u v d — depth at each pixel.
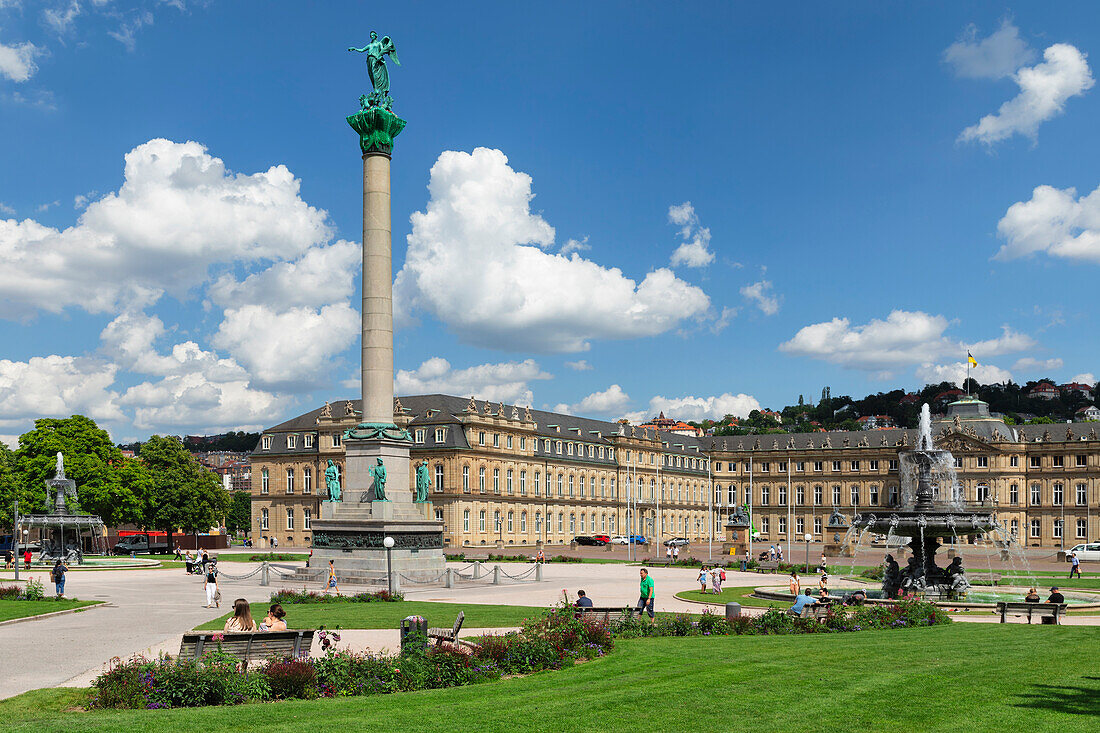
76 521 95.38
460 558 112.25
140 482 126.00
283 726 19.53
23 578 76.75
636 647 30.92
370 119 72.31
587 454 188.00
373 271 72.00
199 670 23.20
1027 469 187.25
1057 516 183.25
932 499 57.28
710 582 70.81
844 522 145.38
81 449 119.19
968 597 53.59
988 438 190.25
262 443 177.12
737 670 25.77
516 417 168.88
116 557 112.44
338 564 69.31
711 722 19.88
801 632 37.06
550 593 61.28
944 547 154.12
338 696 23.36
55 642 36.22
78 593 61.94
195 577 79.50
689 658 28.08
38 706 22.89
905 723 19.67
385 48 74.31
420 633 27.47
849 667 26.14
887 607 41.88
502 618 44.75
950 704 21.33
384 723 19.81
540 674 25.97
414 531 69.81
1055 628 37.53
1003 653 28.81
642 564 102.62
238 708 21.62
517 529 166.38
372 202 72.44
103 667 29.59
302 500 170.62
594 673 25.70
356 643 35.84
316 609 50.12
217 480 147.62
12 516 117.69
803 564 103.44
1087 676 24.61
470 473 157.00
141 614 47.88
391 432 70.75
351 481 71.06
